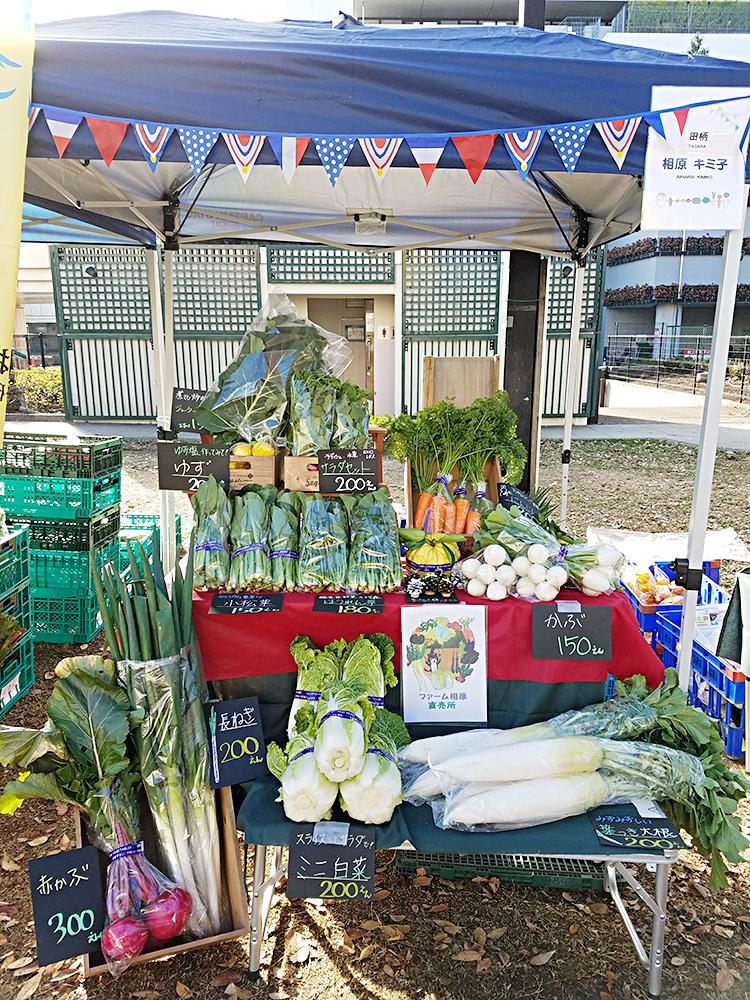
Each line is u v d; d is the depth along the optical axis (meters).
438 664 2.37
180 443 2.71
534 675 2.40
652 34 19.55
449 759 2.11
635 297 26.19
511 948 2.33
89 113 2.12
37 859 2.03
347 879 1.95
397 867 2.66
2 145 2.02
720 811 2.12
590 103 2.22
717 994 2.17
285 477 2.75
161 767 2.12
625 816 2.07
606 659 2.33
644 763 2.13
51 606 4.52
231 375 2.97
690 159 2.29
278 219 5.08
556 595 2.41
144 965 2.24
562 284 13.53
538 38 2.60
